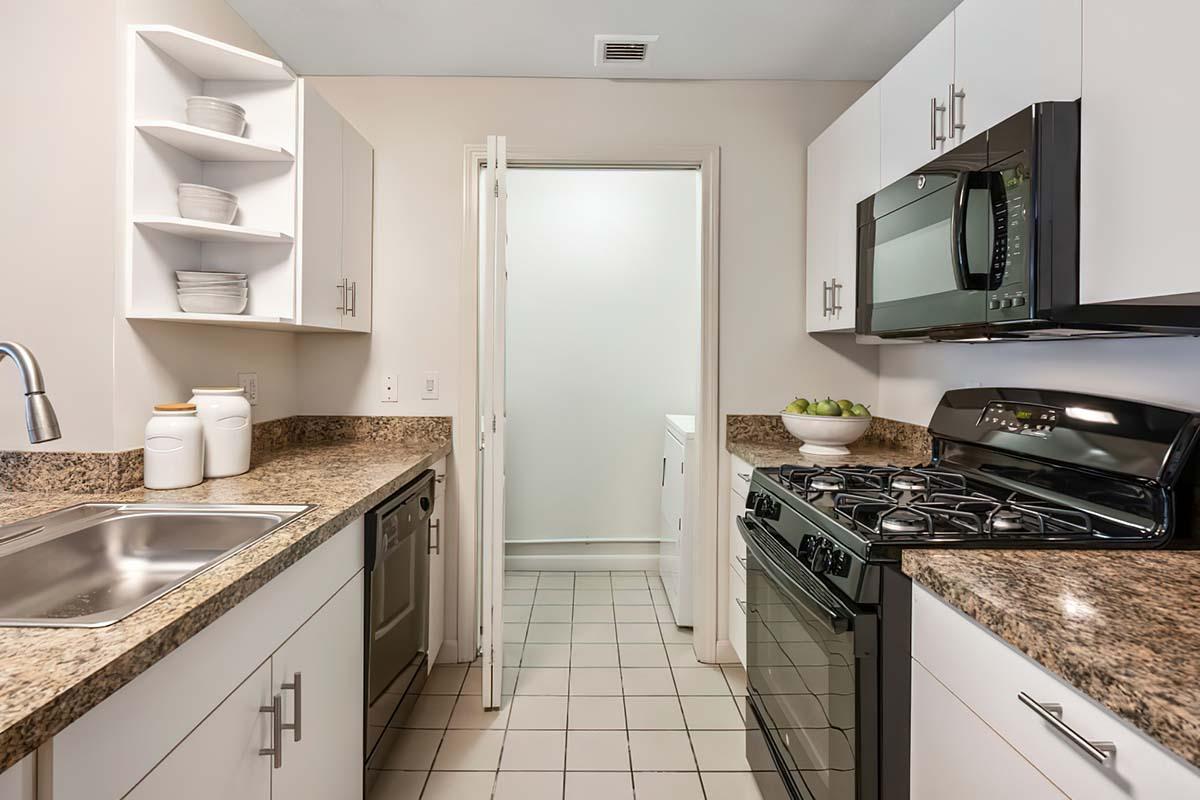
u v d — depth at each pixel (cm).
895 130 188
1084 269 117
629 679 252
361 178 247
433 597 243
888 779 117
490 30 225
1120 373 148
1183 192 95
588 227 377
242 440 188
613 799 181
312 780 134
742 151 266
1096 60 113
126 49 161
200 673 93
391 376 263
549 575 374
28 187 157
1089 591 96
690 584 298
